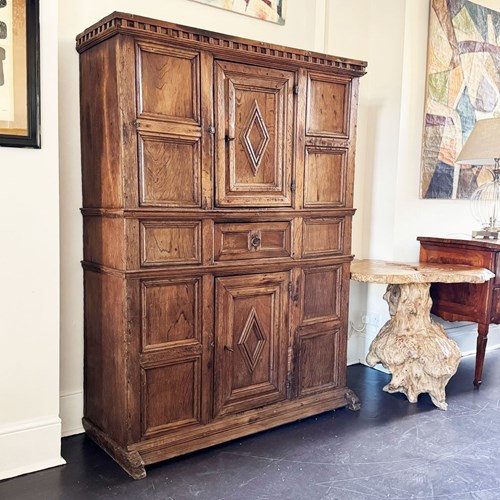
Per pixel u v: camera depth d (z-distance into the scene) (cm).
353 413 270
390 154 330
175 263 213
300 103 242
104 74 205
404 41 318
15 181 199
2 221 198
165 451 217
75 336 244
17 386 206
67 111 232
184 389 222
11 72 194
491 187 388
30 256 205
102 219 217
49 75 202
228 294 230
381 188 337
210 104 215
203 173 217
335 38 319
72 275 240
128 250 201
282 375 253
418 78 330
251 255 235
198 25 267
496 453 229
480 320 310
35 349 209
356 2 327
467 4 349
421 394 298
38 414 212
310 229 255
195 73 210
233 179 226
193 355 222
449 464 218
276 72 233
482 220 388
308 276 257
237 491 196
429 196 346
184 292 218
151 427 215
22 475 206
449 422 260
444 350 281
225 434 234
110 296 215
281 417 252
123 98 195
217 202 222
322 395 269
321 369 268
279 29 300
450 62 344
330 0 313
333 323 269
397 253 337
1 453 204
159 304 211
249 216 231
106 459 219
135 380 208
